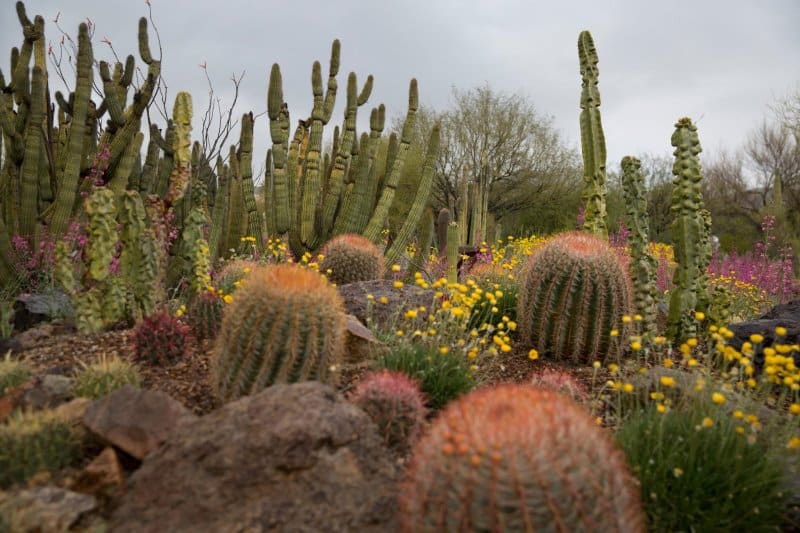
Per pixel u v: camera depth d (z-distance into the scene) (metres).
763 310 8.74
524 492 1.95
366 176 8.48
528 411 2.13
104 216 4.56
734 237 25.14
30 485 2.71
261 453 2.64
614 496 2.10
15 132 7.83
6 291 7.11
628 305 4.93
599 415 3.93
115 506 2.61
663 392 3.82
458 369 3.92
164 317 4.25
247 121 8.62
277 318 3.36
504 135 26.59
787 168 25.81
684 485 2.84
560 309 4.89
